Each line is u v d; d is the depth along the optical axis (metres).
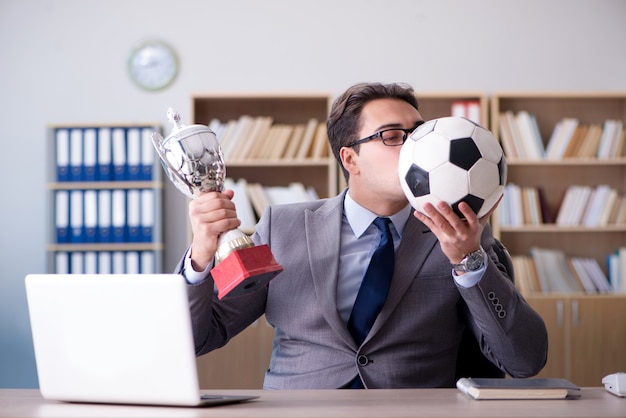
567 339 4.71
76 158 4.96
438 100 5.12
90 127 4.96
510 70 5.25
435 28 5.27
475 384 1.49
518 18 5.27
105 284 1.39
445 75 5.26
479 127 1.61
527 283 4.96
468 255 1.63
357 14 5.27
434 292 1.91
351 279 1.98
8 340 5.22
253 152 4.97
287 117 5.20
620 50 5.25
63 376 1.46
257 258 1.45
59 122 5.25
